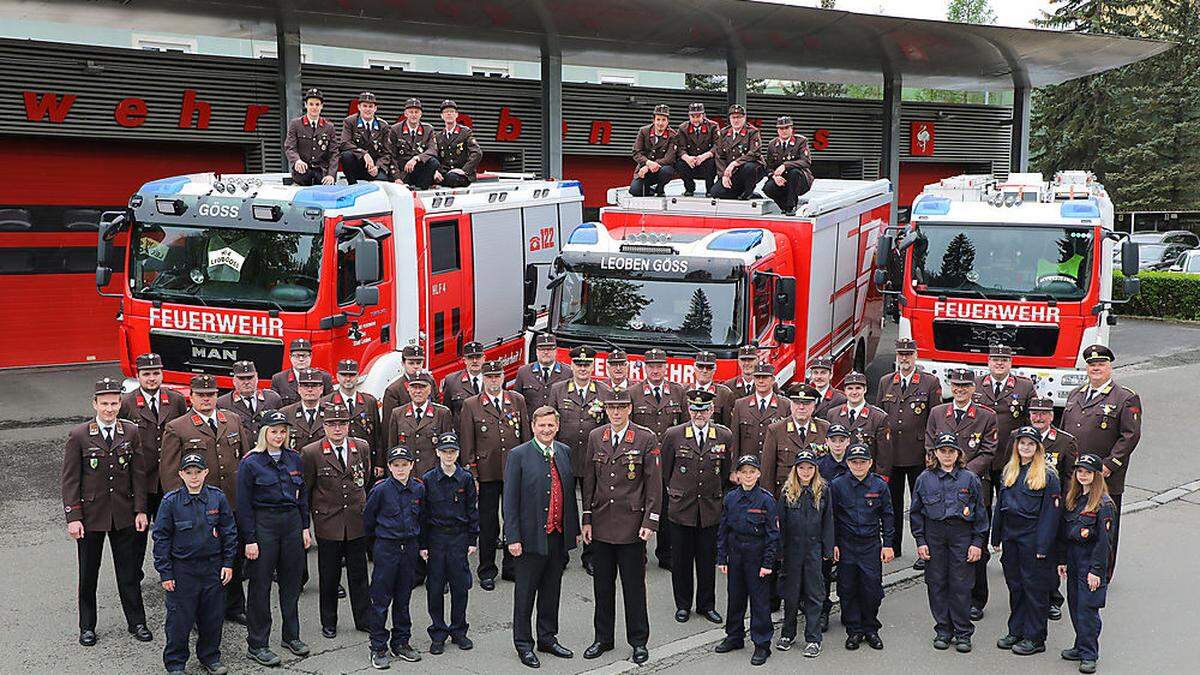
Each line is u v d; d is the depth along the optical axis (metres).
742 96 27.22
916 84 33.41
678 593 10.20
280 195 12.58
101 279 12.65
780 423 10.69
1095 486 9.03
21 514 12.74
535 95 25.80
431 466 10.90
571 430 11.52
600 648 9.39
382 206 12.97
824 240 15.53
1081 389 11.30
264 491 9.02
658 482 9.35
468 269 14.52
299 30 21.41
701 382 11.45
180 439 9.73
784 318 13.41
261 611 9.07
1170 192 45.81
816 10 21.94
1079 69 29.48
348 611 10.34
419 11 20.50
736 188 15.56
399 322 13.30
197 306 12.34
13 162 20.09
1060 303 15.30
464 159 15.98
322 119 14.77
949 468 9.57
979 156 34.53
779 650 9.57
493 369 10.98
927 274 16.03
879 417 10.90
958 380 10.80
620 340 13.16
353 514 9.62
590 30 22.72
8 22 23.41
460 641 9.47
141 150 21.45
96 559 9.37
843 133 31.42
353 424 10.93
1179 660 9.34
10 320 20.50
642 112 27.64
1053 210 15.70
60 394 18.77
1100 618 10.19
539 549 9.10
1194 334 27.55
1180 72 45.34
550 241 16.88
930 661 9.32
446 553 9.33
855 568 9.50
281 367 12.13
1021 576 9.45
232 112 21.72
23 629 9.67
